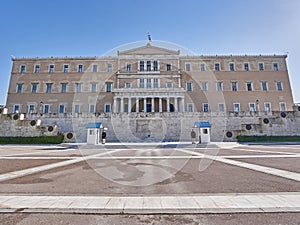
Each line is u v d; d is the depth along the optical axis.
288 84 46.03
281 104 44.91
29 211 3.76
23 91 44.94
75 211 3.76
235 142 27.25
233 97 44.78
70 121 31.52
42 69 46.19
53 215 3.62
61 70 46.12
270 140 27.91
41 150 18.25
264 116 32.09
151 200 4.36
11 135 29.92
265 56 47.16
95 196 4.66
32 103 44.19
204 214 3.64
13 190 5.16
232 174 7.07
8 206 4.00
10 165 9.23
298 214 3.60
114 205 4.05
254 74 46.25
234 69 46.34
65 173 7.37
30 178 6.57
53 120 32.09
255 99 44.88
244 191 4.98
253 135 28.45
